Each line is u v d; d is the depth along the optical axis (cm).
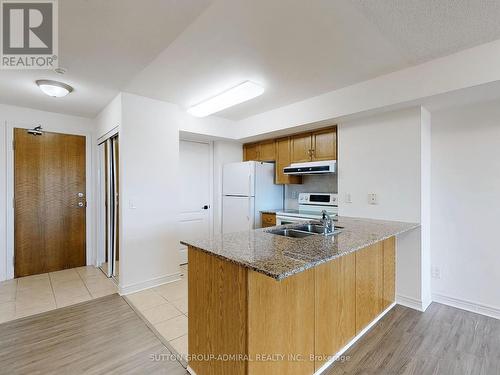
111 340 204
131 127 288
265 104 326
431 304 269
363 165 287
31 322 229
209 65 223
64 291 293
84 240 383
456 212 261
